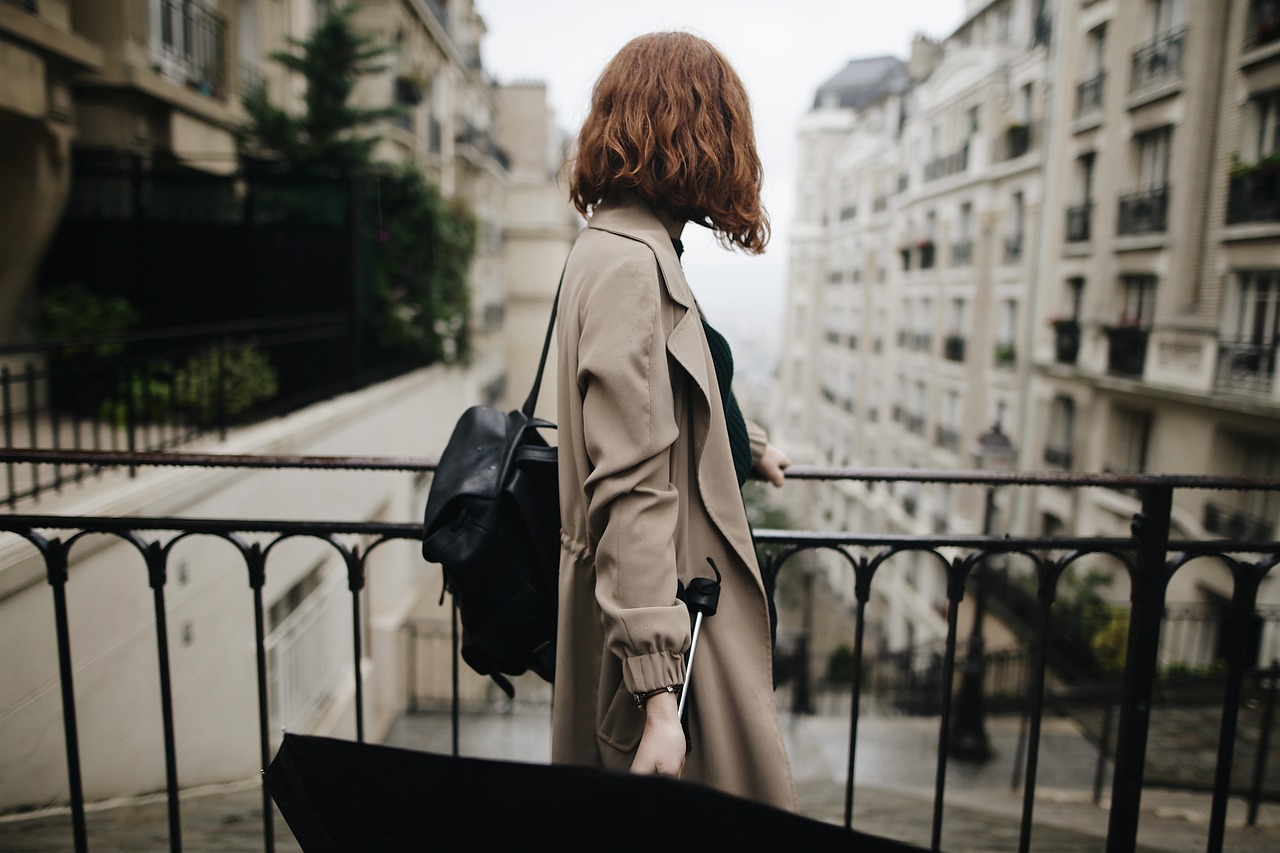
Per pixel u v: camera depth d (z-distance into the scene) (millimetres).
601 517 984
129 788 3389
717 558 1102
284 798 844
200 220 7211
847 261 30562
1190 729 5621
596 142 1126
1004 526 16953
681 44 1137
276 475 5105
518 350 30328
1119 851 1792
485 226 21094
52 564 1700
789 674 10961
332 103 8359
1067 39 15250
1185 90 12008
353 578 1733
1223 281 11367
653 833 752
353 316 7355
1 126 5387
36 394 6078
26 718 2752
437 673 9727
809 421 35812
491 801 786
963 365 19625
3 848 2426
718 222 1143
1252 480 1705
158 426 5406
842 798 4395
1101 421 14016
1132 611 1752
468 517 1127
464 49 20531
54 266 7016
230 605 4410
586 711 1136
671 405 999
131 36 6289
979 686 6309
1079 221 14969
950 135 20719
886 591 23297
